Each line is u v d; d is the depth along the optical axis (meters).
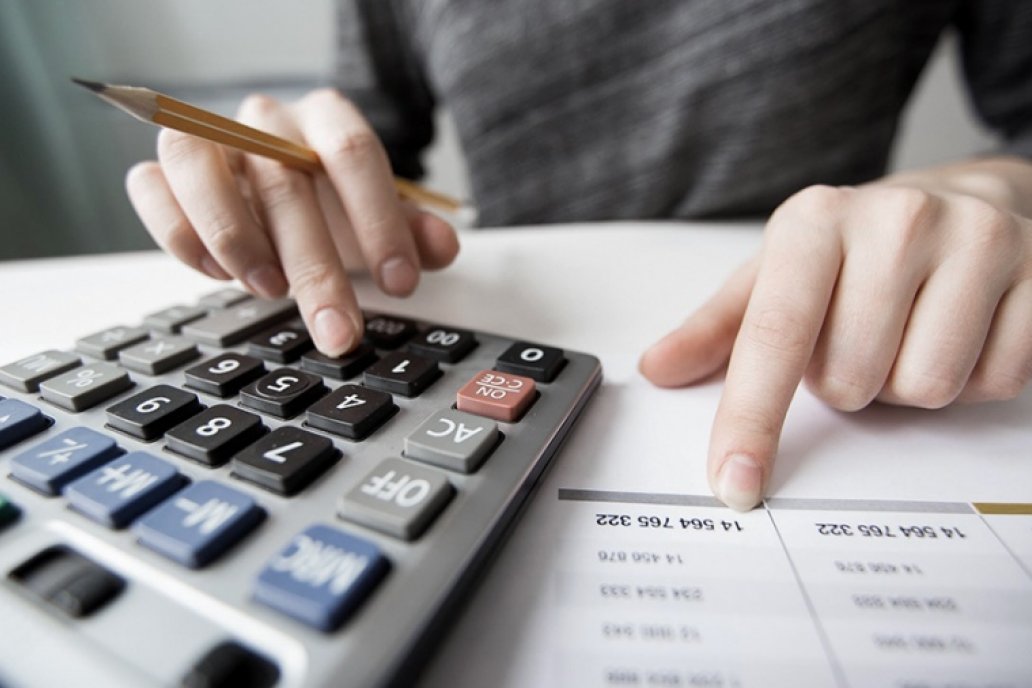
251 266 0.24
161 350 0.21
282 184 0.25
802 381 0.20
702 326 0.21
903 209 0.19
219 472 0.15
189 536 0.12
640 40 0.47
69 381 0.19
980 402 0.20
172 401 0.18
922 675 0.11
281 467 0.14
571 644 0.12
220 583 0.12
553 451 0.17
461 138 0.55
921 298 0.18
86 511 0.13
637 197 0.49
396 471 0.14
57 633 0.11
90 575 0.12
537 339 0.25
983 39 0.53
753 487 0.15
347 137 0.27
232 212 0.24
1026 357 0.18
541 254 0.35
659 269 0.32
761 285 0.19
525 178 0.52
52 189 0.89
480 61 0.51
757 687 0.11
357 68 0.65
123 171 0.94
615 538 0.14
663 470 0.17
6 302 0.31
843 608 0.12
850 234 0.20
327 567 0.11
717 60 0.45
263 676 0.10
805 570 0.13
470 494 0.14
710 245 0.36
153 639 0.11
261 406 0.18
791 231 0.20
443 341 0.22
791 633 0.12
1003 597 0.12
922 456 0.17
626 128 0.49
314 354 0.21
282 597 0.11
